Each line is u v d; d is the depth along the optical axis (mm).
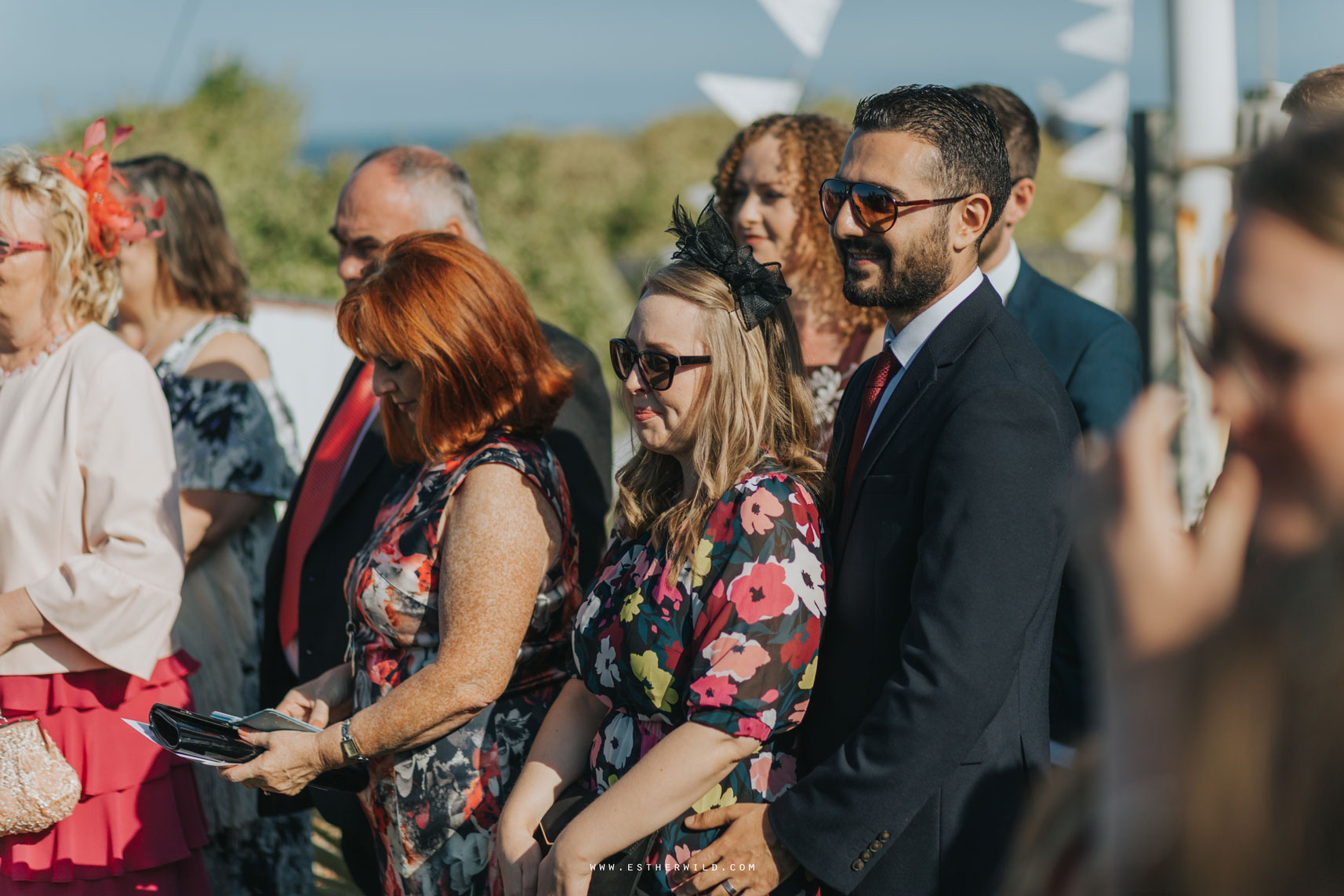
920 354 1755
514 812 1903
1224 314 663
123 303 3053
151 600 2350
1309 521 641
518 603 1986
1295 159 643
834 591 1787
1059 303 2652
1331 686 613
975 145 1749
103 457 2354
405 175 2859
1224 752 644
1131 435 747
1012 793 1633
